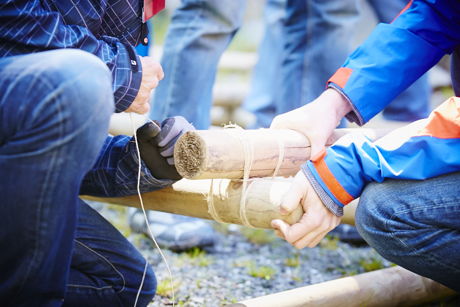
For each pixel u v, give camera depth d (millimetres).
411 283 1855
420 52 1597
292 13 3105
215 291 2146
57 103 1107
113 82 1437
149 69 1512
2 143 1150
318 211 1475
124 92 1460
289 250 2689
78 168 1152
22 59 1181
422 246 1452
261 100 4156
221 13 2588
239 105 5277
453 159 1391
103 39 1523
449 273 1473
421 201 1425
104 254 1644
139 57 1507
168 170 1534
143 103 1519
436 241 1432
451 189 1409
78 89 1123
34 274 1176
